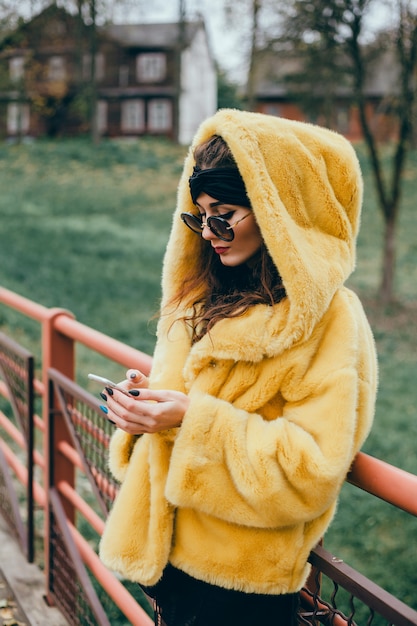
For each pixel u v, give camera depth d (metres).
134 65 45.84
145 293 12.13
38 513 4.21
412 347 10.45
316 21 11.83
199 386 1.32
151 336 9.55
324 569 1.35
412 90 12.30
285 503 1.19
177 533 1.38
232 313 1.30
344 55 12.98
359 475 1.29
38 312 2.86
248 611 1.34
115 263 14.80
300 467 1.16
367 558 4.34
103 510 2.32
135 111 46.34
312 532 1.32
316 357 1.22
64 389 2.60
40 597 2.91
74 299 11.22
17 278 12.22
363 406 1.20
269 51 13.34
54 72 33.66
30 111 41.53
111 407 1.31
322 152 1.29
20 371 3.19
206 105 47.09
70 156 30.02
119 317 10.39
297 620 1.44
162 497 1.36
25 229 17.92
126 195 24.66
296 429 1.18
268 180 1.22
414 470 5.62
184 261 1.55
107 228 19.48
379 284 14.89
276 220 1.20
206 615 1.36
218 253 1.37
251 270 1.38
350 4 11.38
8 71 29.56
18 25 17.47
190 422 1.25
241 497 1.23
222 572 1.31
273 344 1.21
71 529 2.66
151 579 1.39
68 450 2.71
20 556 3.23
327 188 1.27
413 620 1.14
